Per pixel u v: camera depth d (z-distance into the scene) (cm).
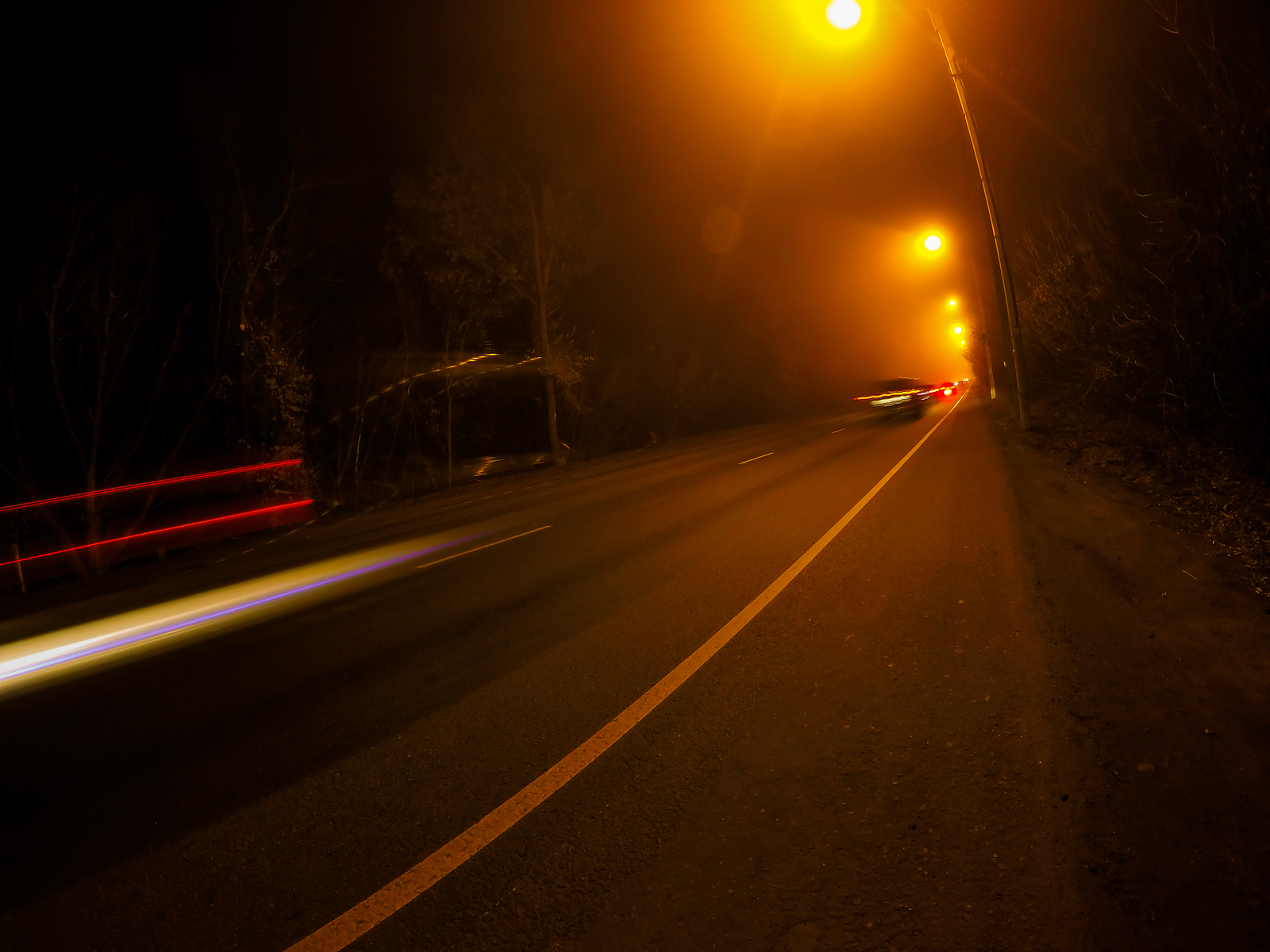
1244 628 459
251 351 2030
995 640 497
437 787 395
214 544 1934
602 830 337
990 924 251
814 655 517
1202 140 736
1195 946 231
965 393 5622
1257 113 665
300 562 1258
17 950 299
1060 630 496
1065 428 1623
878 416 3625
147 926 307
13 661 819
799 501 1195
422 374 2628
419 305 2614
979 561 706
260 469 2052
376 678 577
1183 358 861
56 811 420
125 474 1878
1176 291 824
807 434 2931
